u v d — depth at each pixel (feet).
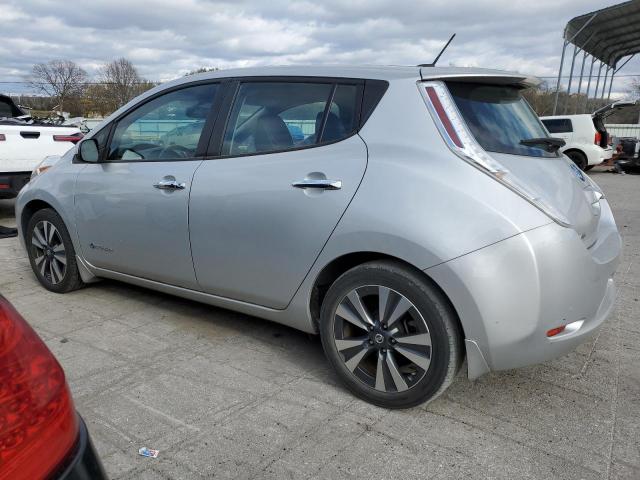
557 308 8.07
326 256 9.20
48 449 3.93
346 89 9.72
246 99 10.88
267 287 10.24
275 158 10.05
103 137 13.19
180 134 11.69
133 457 7.85
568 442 8.28
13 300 14.30
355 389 9.37
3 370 3.87
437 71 9.25
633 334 12.41
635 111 106.32
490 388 9.89
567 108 84.69
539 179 8.68
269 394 9.62
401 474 7.54
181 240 11.29
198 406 9.21
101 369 10.50
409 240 8.23
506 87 10.23
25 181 23.82
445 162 8.43
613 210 30.83
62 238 14.21
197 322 12.86
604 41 89.30
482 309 7.91
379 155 8.92
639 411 9.15
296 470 7.60
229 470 7.59
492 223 7.89
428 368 8.52
